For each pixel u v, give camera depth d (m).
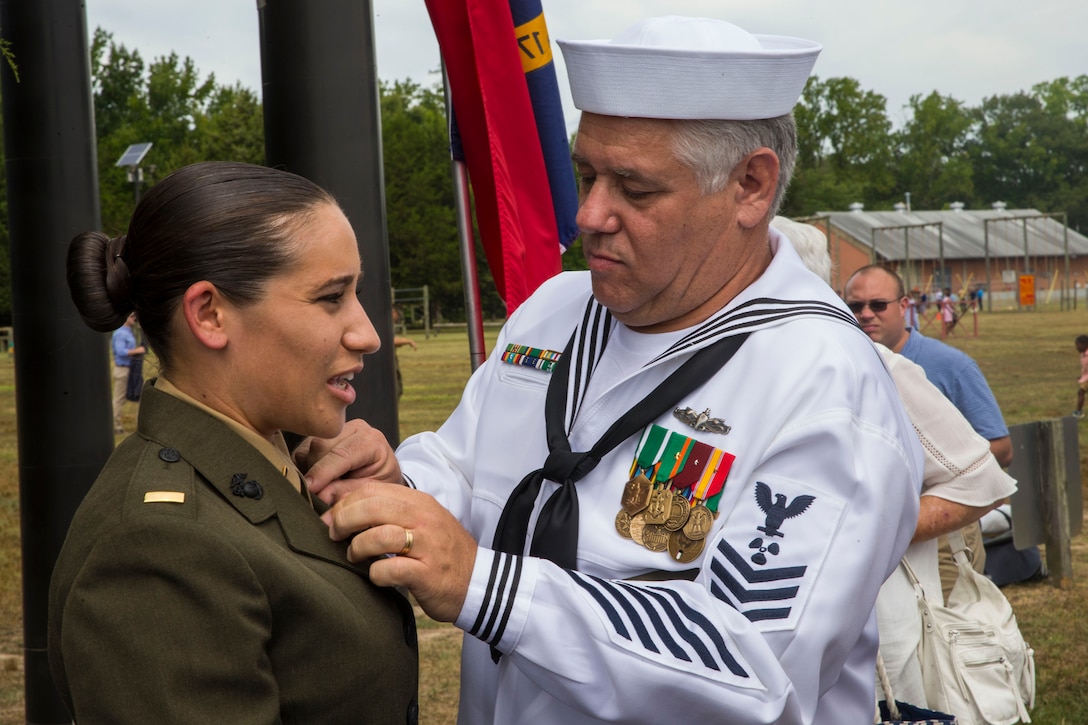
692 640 1.49
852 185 73.75
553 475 1.76
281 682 1.37
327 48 2.85
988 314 45.78
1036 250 56.50
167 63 50.12
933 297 43.94
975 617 2.75
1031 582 6.11
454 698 4.59
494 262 3.14
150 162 42.94
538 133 3.15
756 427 1.65
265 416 1.47
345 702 1.41
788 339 1.68
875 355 1.75
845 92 75.81
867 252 52.53
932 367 4.00
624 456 1.74
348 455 1.74
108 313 1.45
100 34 47.12
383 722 1.46
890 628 2.62
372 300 2.95
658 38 1.66
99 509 1.34
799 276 1.79
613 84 1.62
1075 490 6.00
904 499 1.64
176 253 1.38
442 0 3.04
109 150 42.78
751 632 1.50
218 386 1.44
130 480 1.35
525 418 1.93
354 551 1.46
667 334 1.80
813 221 53.06
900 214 56.12
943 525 2.66
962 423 2.72
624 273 1.71
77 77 4.00
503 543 1.79
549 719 1.70
